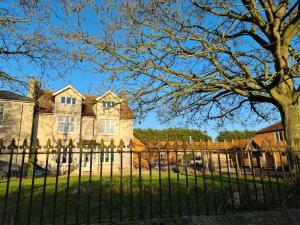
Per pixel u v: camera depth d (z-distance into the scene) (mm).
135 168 27141
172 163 24891
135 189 9625
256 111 13227
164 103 9969
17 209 4305
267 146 6602
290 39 9812
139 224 4613
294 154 6797
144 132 51156
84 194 8734
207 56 9781
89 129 33000
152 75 9344
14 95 27875
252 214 5613
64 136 31156
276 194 6875
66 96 32094
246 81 9594
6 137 26094
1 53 12828
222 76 9164
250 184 10398
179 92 9773
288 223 5723
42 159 28516
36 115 30641
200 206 7004
